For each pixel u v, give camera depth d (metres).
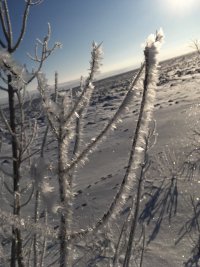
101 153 10.02
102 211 5.72
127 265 1.58
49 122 1.02
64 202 1.02
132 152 0.97
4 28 1.48
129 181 1.00
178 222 4.90
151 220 5.09
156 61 0.87
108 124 1.02
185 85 21.27
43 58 1.50
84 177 8.16
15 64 1.08
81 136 1.21
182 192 5.68
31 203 5.78
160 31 0.87
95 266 3.58
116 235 4.04
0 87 1.51
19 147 1.57
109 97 26.19
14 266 1.57
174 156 6.72
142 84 0.96
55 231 1.04
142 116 0.94
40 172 0.94
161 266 3.97
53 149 9.26
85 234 1.04
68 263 1.04
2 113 1.51
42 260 1.91
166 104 15.57
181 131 9.56
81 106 1.04
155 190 5.88
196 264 3.94
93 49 1.04
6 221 1.01
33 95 1.62
